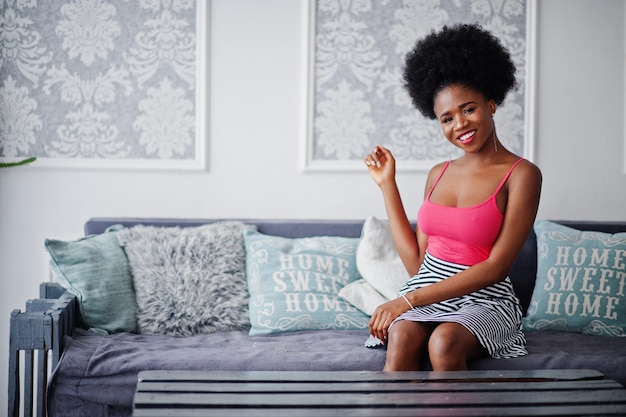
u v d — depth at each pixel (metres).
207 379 1.83
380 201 3.46
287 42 3.41
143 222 3.18
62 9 3.35
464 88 2.48
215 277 2.95
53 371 2.40
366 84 3.43
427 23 3.42
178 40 3.38
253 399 1.66
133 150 3.40
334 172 3.44
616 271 2.93
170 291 2.89
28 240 3.38
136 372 2.39
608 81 3.47
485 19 3.43
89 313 2.77
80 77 3.36
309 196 3.45
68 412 2.40
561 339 2.75
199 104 3.39
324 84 3.42
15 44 3.35
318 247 3.07
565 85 3.46
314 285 2.94
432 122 3.44
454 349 2.20
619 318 2.86
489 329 2.32
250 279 3.00
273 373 1.90
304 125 3.41
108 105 3.38
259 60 3.40
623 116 3.48
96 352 2.45
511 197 2.45
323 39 3.41
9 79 3.35
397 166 3.43
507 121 3.46
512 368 2.35
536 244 3.14
